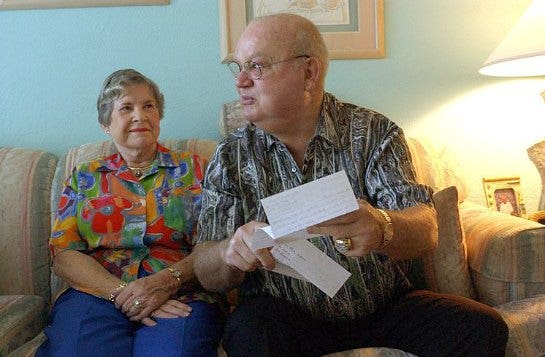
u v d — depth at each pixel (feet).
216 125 6.55
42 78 6.42
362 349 4.03
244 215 4.31
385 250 3.67
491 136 6.72
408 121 6.66
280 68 3.94
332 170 4.27
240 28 6.41
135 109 5.05
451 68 6.64
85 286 4.67
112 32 6.42
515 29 5.78
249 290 4.42
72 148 6.24
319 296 4.17
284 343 3.75
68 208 5.00
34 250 5.51
